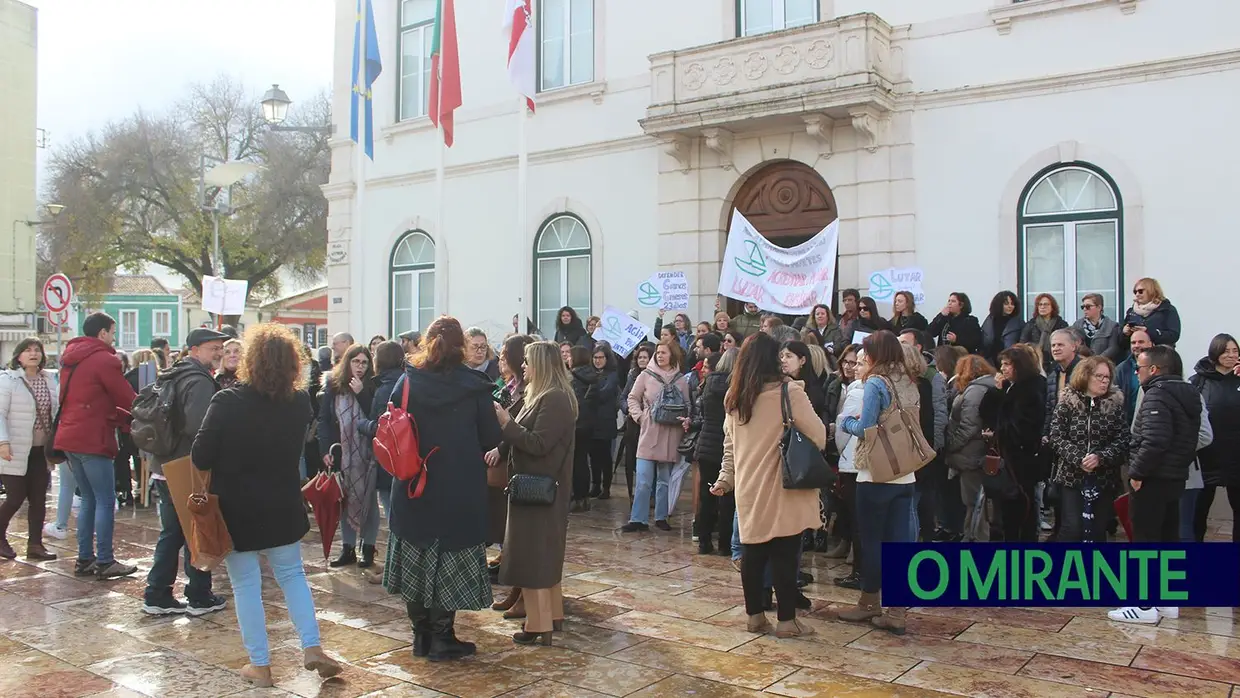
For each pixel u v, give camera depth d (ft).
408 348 29.68
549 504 17.26
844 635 18.08
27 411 24.76
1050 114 33.65
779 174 39.81
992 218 34.65
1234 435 21.42
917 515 22.65
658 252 42.45
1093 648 17.21
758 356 17.70
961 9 35.29
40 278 115.03
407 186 52.08
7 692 15.25
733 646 17.42
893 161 36.47
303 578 15.98
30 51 104.17
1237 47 30.55
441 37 41.55
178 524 19.76
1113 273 32.78
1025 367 22.53
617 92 43.91
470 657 16.92
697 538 25.95
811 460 17.13
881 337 18.33
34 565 24.53
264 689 15.37
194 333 20.20
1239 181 30.53
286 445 15.51
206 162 105.40
